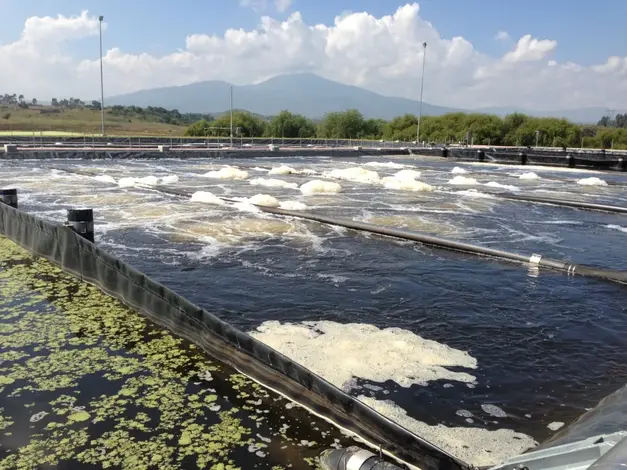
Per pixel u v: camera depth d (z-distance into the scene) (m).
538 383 4.43
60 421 3.49
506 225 11.80
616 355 5.04
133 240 9.03
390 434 3.21
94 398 3.79
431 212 13.18
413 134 68.19
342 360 4.66
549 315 6.02
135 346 4.66
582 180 20.86
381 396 4.11
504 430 3.73
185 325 4.77
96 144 32.91
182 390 3.94
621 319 5.96
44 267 6.90
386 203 14.41
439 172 25.00
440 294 6.62
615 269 8.34
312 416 3.64
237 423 3.54
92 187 15.60
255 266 7.61
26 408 3.63
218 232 9.82
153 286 5.12
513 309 6.18
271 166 25.34
